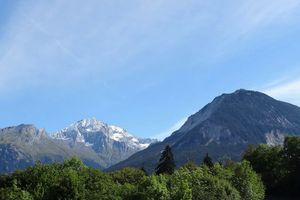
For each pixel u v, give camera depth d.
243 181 81.50
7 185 73.31
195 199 64.00
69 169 63.22
